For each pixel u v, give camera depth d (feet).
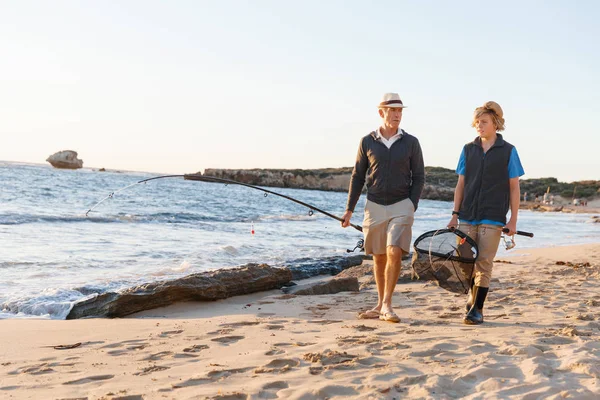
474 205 16.06
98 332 15.46
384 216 16.58
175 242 43.04
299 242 48.14
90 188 142.61
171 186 202.28
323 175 377.09
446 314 17.51
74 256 32.89
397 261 16.33
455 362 10.93
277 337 14.02
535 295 21.44
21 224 49.90
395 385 9.55
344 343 12.80
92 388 10.01
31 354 12.84
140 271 28.68
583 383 9.46
